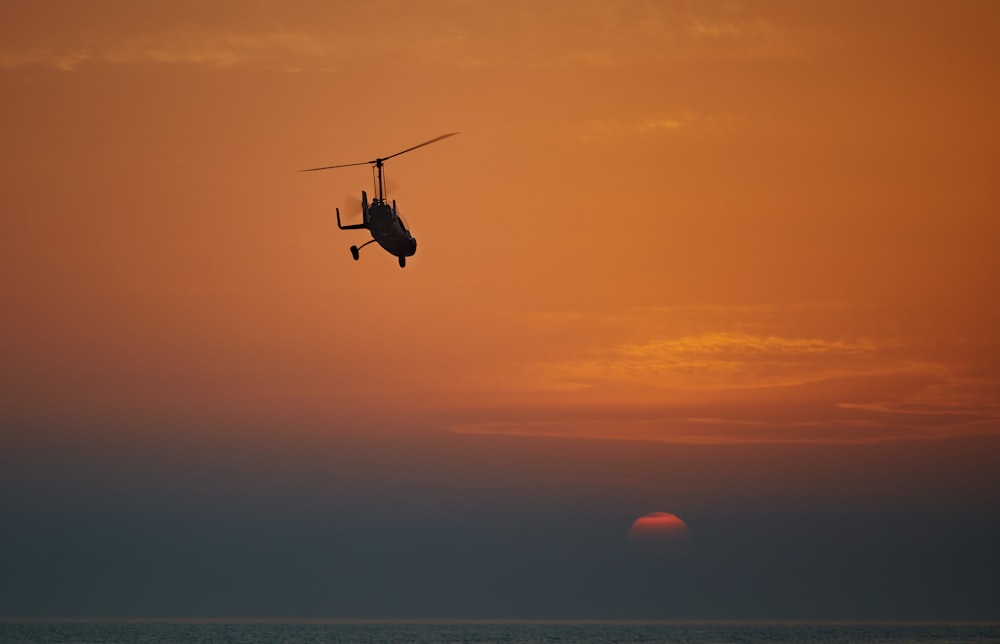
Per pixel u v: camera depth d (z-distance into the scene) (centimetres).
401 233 19662
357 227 19788
